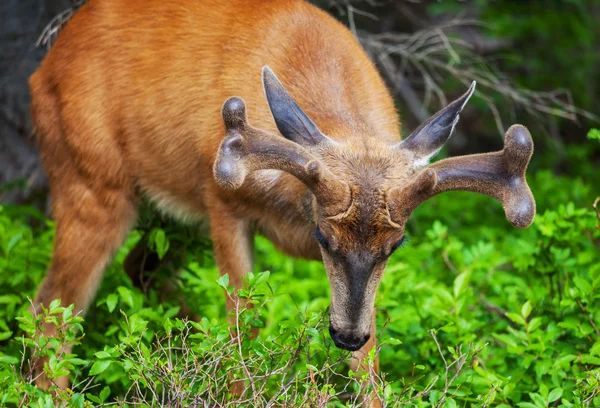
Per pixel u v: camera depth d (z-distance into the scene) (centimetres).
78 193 1098
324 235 849
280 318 1153
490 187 836
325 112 986
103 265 1109
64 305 1088
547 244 1094
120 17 1099
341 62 1030
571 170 1998
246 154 826
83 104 1088
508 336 993
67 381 987
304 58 1023
